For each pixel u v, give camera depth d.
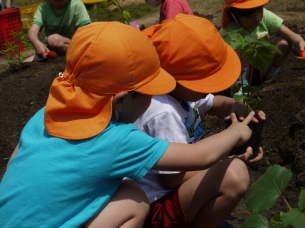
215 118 3.67
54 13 5.93
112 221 1.98
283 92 3.64
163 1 4.56
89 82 1.89
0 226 1.96
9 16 6.77
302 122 3.11
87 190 1.93
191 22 2.28
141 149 1.91
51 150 1.94
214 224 2.24
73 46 1.96
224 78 2.23
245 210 2.74
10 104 4.55
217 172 2.18
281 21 4.43
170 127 2.18
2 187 2.03
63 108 1.91
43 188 1.91
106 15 9.40
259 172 3.09
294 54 5.03
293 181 2.87
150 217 2.30
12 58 6.15
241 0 3.85
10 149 3.89
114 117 1.99
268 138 3.29
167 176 2.25
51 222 1.90
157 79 1.97
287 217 1.68
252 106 2.61
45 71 5.16
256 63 2.51
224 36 2.57
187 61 2.21
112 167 1.91
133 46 1.91
